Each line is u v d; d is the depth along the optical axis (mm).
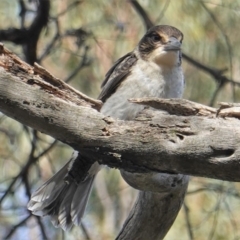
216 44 11234
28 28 10656
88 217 11766
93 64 11453
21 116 5992
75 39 11500
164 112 6016
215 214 10023
